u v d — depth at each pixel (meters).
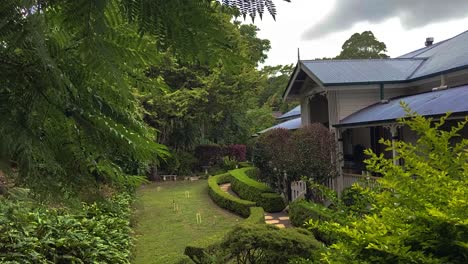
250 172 17.03
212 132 24.56
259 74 21.81
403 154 2.52
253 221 8.09
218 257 4.28
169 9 0.89
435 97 8.46
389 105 9.94
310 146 10.15
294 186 11.08
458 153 2.43
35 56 0.91
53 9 0.89
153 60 1.09
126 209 7.33
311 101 13.01
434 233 1.84
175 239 8.12
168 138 21.31
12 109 0.96
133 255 6.52
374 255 1.92
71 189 1.22
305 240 4.12
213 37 0.94
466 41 11.45
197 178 20.95
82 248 4.82
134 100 1.44
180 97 18.52
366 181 3.10
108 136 1.24
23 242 4.15
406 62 12.12
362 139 13.50
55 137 1.16
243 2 0.82
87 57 1.01
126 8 0.90
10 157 0.92
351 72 11.34
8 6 0.80
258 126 26.64
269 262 4.04
